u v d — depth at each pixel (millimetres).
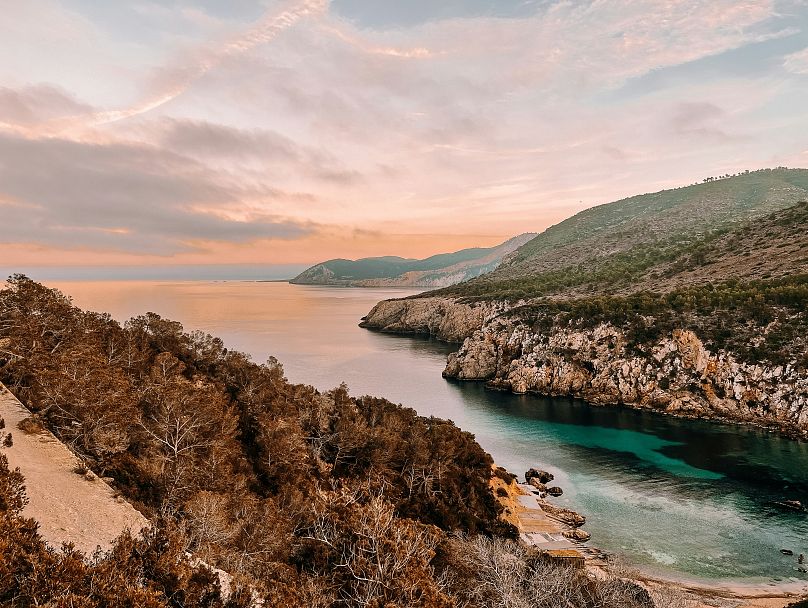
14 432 24938
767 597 34969
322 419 48938
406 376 120188
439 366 133625
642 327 99062
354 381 113375
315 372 122125
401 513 39750
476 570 27469
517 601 23875
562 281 176375
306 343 170125
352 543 22125
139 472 25500
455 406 93812
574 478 59156
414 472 45875
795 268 105938
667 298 105312
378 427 50031
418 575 19281
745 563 40156
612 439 73750
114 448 26328
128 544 14805
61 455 24328
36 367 31297
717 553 41719
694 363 89688
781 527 46188
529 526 46188
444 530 40062
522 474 60875
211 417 33844
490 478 53406
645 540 44000
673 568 39344
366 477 42719
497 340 120938
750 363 82875
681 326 94562
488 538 38406
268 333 193000
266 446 37250
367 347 163750
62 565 12375
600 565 38812
